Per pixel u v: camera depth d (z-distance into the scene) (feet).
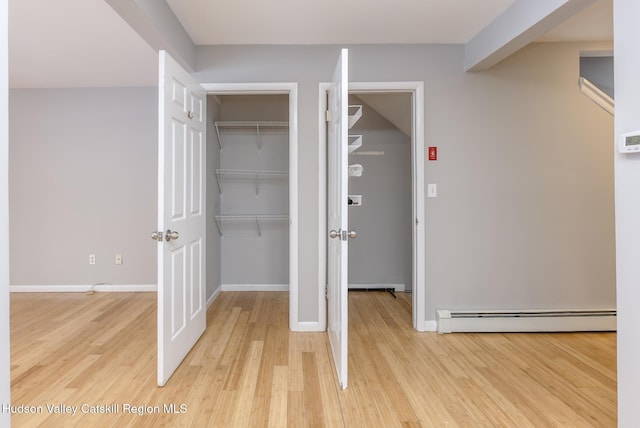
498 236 10.25
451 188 10.20
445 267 10.21
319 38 9.70
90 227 13.80
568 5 6.37
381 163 14.62
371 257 14.73
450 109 10.16
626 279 4.97
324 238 10.16
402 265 14.73
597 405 6.52
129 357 8.35
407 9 8.16
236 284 14.62
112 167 13.75
